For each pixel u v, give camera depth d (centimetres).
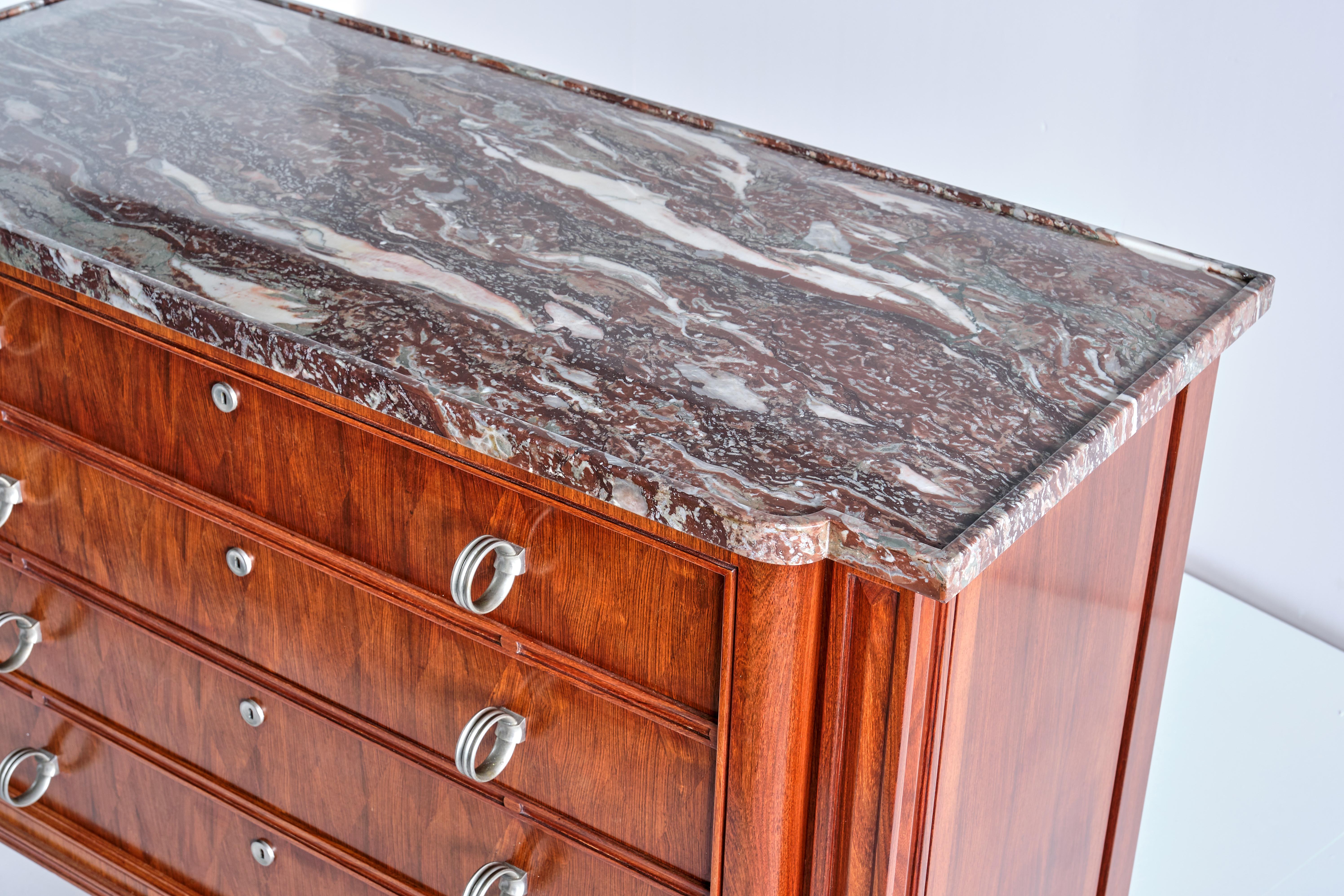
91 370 144
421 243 139
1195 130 219
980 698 115
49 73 176
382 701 142
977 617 109
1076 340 129
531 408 113
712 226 148
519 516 119
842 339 127
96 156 154
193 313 125
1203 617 238
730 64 264
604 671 121
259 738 156
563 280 134
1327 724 216
